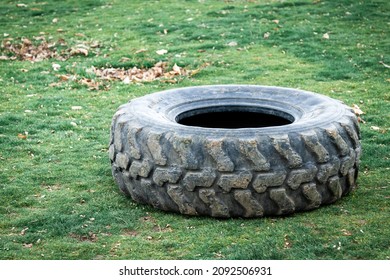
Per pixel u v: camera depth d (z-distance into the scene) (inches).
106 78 390.0
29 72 409.7
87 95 358.3
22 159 258.2
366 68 403.9
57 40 496.1
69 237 189.6
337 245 179.8
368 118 307.7
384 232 187.8
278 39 479.8
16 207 211.9
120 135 211.5
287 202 195.3
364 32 495.5
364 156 256.4
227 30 505.4
